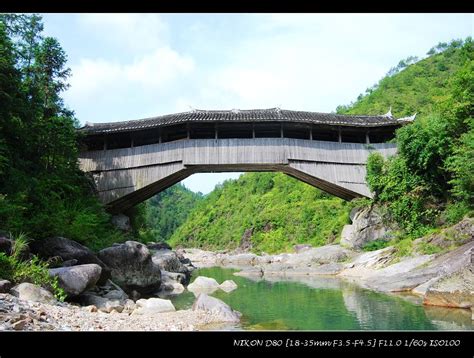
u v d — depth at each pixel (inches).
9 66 621.9
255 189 2822.3
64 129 833.5
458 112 836.6
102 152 1035.3
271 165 1003.3
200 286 682.8
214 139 994.1
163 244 1282.0
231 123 1010.1
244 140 994.1
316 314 410.3
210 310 402.9
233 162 981.8
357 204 1039.0
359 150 1039.0
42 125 727.7
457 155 786.8
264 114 1006.4
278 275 912.3
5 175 582.9
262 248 1820.9
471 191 727.7
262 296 557.0
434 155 877.2
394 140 1035.9
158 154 1000.9
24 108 665.6
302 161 1003.3
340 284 677.9
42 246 494.3
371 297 509.7
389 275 644.1
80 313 333.4
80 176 914.7
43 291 355.3
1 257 370.0
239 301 511.2
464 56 1183.6
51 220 555.8
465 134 767.1
